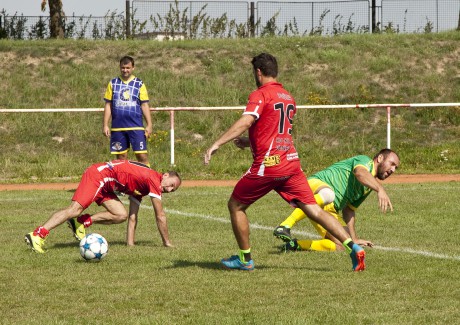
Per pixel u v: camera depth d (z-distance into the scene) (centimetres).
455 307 1212
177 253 1772
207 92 5578
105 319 1150
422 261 1634
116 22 7181
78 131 5041
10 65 5875
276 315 1159
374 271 1514
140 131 2667
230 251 1800
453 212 2552
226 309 1207
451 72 5962
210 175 4191
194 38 7019
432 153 4712
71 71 5838
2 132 4978
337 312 1177
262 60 1478
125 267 1581
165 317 1151
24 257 1708
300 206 1498
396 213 2536
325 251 1788
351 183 1770
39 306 1238
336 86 5681
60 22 7181
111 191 1872
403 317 1145
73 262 1645
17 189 3497
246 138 1534
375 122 5266
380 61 6028
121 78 2673
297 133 5088
